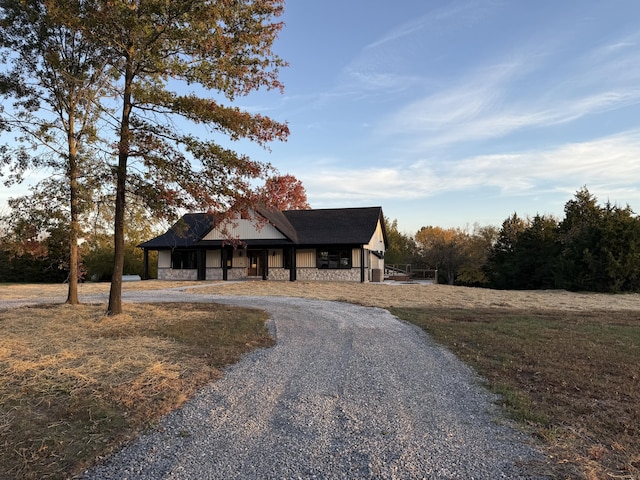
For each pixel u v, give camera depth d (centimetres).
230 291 2175
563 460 371
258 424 464
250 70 1062
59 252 1398
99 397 518
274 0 1020
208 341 871
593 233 2614
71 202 1152
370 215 3111
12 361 655
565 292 2397
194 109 1027
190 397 551
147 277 3116
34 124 1159
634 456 377
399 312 1414
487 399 545
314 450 399
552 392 563
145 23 914
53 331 927
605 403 518
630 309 1608
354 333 1026
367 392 579
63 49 1159
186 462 376
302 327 1099
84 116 1205
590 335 987
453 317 1305
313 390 586
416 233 6662
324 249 2930
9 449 388
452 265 5162
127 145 1033
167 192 1055
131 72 1041
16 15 1062
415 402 536
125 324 1017
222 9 942
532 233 3562
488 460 374
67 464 369
